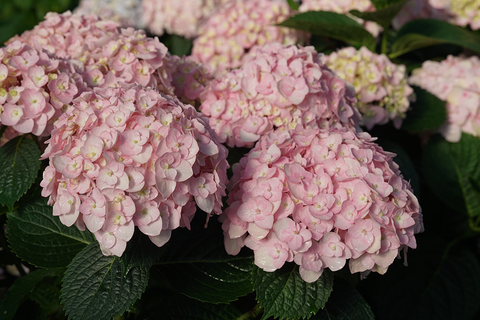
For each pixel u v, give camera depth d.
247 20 0.87
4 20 1.72
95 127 0.52
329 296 0.57
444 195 0.82
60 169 0.51
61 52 0.71
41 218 0.63
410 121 0.81
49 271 0.63
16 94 0.60
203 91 0.70
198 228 0.62
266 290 0.56
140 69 0.66
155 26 1.12
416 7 0.98
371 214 0.53
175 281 0.59
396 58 0.96
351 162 0.55
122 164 0.50
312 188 0.54
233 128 0.68
